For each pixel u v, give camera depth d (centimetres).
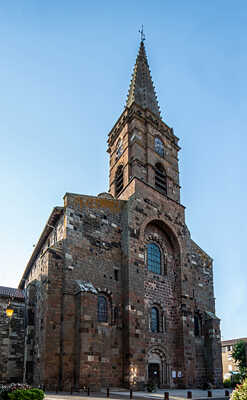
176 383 3048
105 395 2152
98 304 2839
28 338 2941
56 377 2416
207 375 3406
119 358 2747
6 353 3369
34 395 1540
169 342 3152
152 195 3547
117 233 3228
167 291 3347
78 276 2783
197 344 3491
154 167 3784
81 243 2931
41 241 3691
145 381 2770
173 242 3619
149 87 4588
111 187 4106
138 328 2828
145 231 3422
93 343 2469
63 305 2612
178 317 3297
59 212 3120
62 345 2478
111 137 4409
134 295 2920
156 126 4069
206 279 3941
